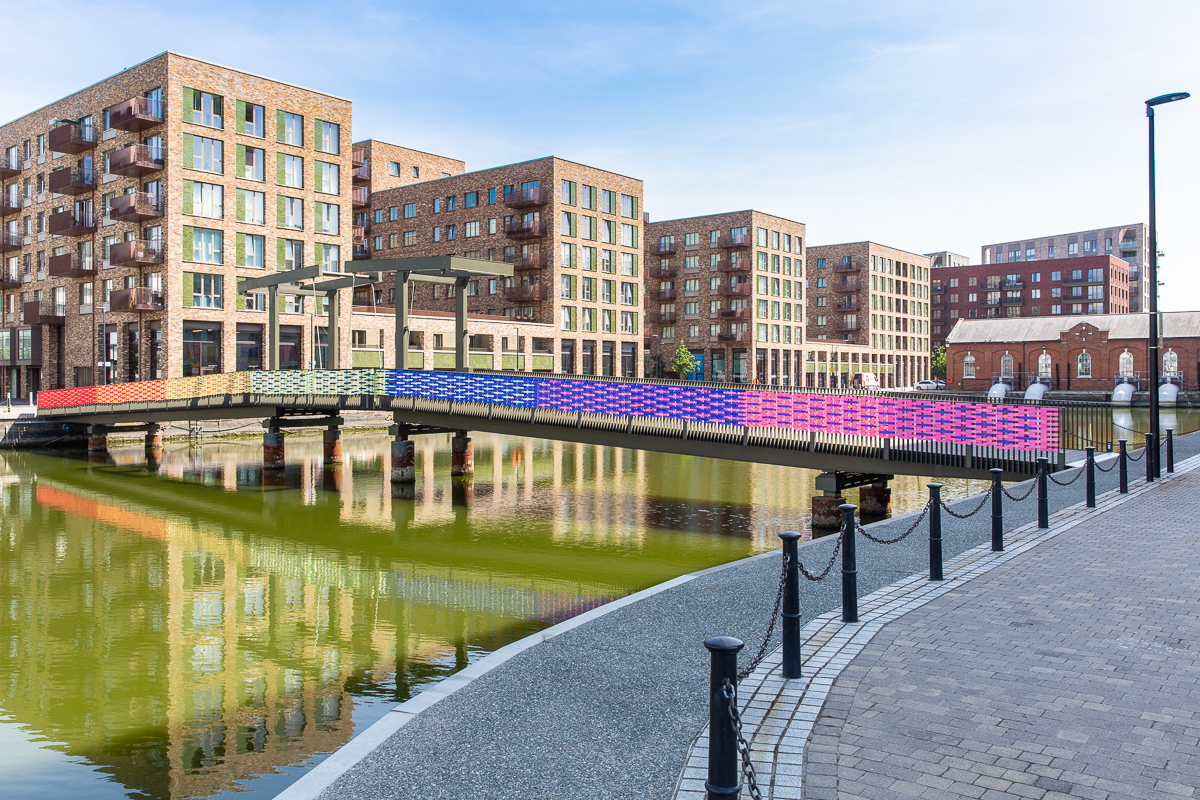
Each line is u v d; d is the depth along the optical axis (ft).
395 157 256.93
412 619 44.93
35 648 40.65
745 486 99.09
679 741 19.49
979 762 17.53
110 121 155.12
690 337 280.92
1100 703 20.40
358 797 17.04
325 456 116.26
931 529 33.32
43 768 27.27
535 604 47.83
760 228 273.13
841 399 64.75
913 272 366.02
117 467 117.19
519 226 218.18
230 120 160.04
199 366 155.74
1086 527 42.78
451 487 98.17
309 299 171.94
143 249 151.53
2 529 73.61
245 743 29.32
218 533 71.41
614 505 84.43
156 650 40.11
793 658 22.79
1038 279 396.37
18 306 192.54
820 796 16.28
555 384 80.94
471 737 19.92
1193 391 195.52
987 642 25.08
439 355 195.93
